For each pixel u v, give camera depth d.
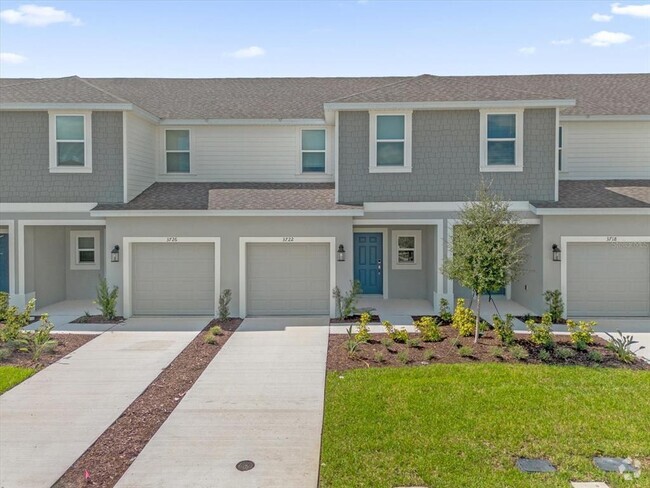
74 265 17.70
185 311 14.77
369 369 9.41
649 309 14.52
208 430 6.90
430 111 14.95
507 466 5.73
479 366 9.44
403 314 14.96
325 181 17.67
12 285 14.94
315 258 14.77
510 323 11.25
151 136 17.12
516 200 14.93
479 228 11.08
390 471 5.62
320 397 8.15
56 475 5.71
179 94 19.73
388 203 15.02
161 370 9.64
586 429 6.65
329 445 6.25
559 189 16.09
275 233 14.48
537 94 15.01
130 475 5.69
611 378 8.72
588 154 17.38
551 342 10.84
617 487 5.30
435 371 9.15
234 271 14.48
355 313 14.95
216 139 17.72
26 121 14.88
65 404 7.89
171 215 14.26
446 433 6.54
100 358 10.43
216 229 14.45
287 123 17.41
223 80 21.47
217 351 11.00
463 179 14.96
